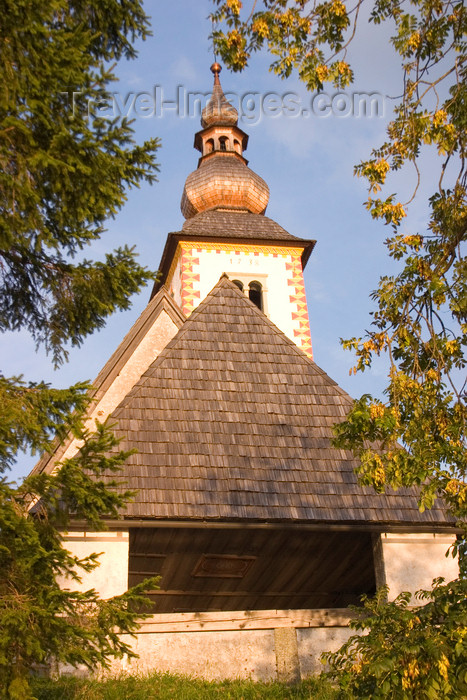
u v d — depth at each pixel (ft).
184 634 47.21
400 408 37.27
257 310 63.41
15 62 31.89
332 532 51.98
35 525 31.48
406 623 32.01
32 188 32.86
